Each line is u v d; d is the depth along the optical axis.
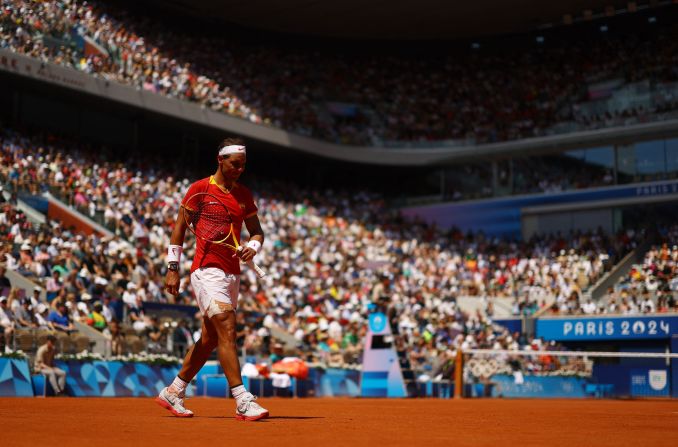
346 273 34.00
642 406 14.82
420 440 4.56
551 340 33.78
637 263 36.69
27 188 26.03
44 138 32.41
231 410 8.79
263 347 23.53
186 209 6.38
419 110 45.81
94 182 29.70
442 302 34.34
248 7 45.00
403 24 47.41
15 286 20.25
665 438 4.92
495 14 45.66
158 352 20.83
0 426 5.11
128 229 27.80
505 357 27.61
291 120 42.44
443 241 42.03
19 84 32.16
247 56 44.31
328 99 45.28
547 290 35.50
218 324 6.21
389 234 40.72
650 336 32.03
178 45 41.50
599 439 4.79
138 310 22.42
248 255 6.29
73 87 32.16
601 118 40.66
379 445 4.19
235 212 6.37
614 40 45.22
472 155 43.50
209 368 19.47
